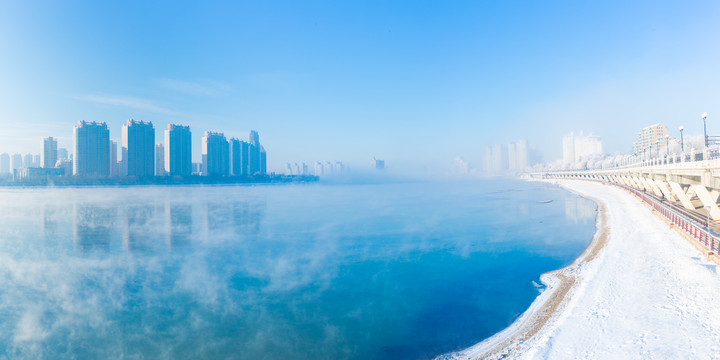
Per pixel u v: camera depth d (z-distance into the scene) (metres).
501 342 19.14
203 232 63.75
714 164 33.69
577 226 54.03
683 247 29.47
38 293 33.06
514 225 59.31
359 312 25.89
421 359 19.20
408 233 56.69
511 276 31.36
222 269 39.25
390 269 36.38
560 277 28.39
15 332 25.31
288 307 27.58
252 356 20.81
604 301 21.20
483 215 74.19
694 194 51.62
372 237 54.25
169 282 35.22
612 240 37.97
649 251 30.11
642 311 18.86
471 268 35.09
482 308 24.69
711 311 17.53
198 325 25.16
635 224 45.09
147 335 24.05
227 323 25.31
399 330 22.70
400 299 27.97
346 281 33.16
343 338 22.14
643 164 75.56
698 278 21.77
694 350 14.63
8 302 31.00
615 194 90.25
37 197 144.38
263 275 36.25
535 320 20.98
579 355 15.74
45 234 64.44
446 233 54.97
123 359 21.41
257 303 28.67
